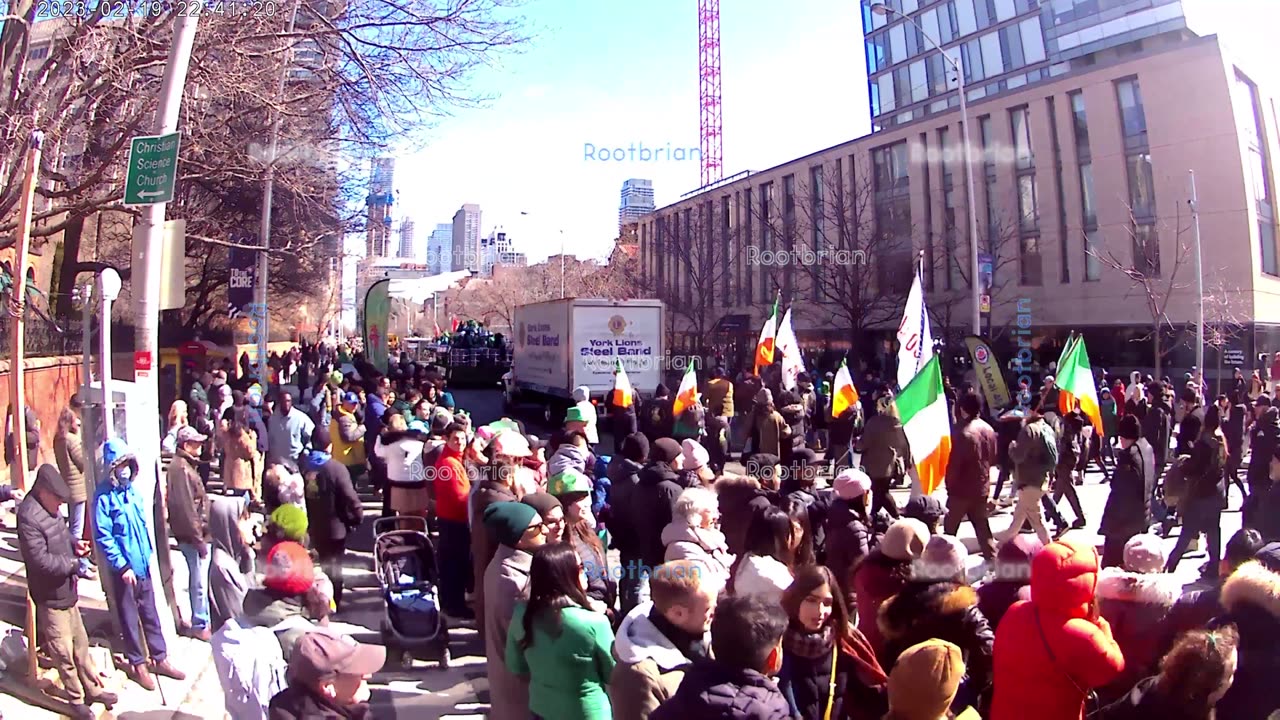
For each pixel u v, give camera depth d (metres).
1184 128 27.88
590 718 3.71
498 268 69.94
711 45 75.19
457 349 39.22
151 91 11.82
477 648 7.12
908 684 3.02
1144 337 28.19
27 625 5.53
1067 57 33.06
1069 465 10.98
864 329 30.08
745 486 6.24
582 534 5.92
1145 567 4.40
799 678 3.87
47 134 10.50
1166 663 3.52
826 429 16.91
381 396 14.73
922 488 6.91
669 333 37.84
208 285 32.81
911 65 40.94
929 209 30.48
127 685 6.02
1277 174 30.19
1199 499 8.52
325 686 3.55
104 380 5.95
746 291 36.34
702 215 39.56
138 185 7.19
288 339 50.66
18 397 9.70
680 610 3.55
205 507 7.34
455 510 7.61
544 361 23.73
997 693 3.50
